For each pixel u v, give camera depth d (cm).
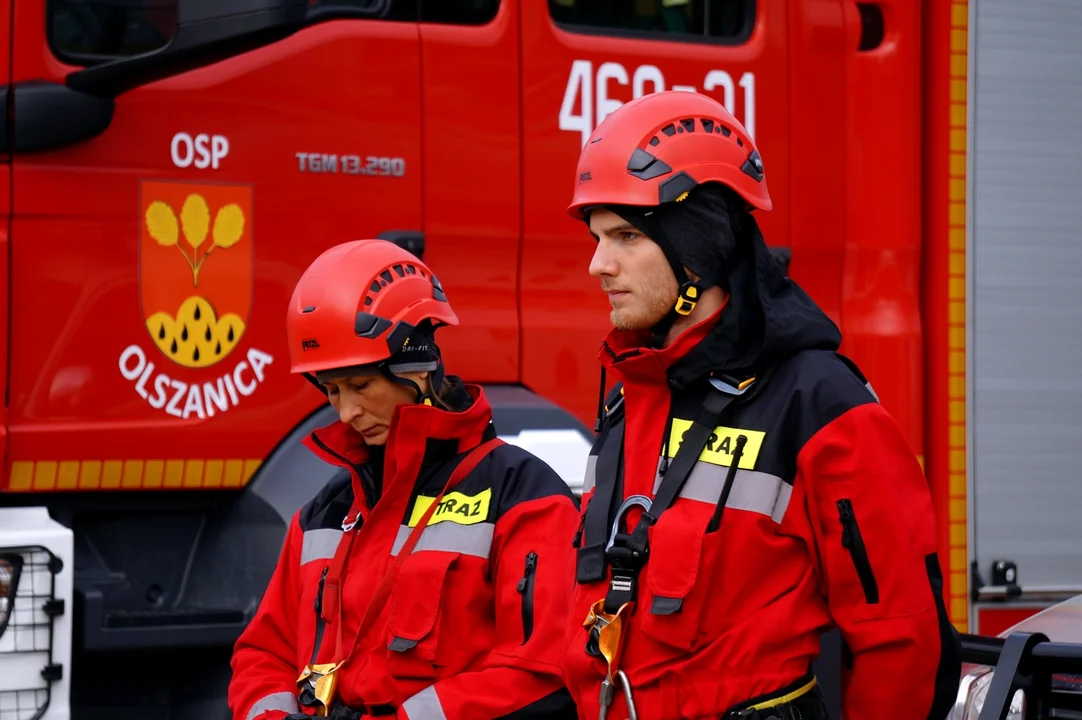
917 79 1223
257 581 989
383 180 1046
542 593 680
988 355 1245
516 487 713
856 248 1200
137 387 978
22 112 947
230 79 1006
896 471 582
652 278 604
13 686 859
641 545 589
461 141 1069
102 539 995
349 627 707
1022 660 650
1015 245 1255
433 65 1062
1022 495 1251
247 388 1007
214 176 1002
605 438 646
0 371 947
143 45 997
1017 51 1261
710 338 596
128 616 952
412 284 736
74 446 962
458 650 691
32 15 963
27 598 864
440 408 739
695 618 573
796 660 582
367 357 711
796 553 586
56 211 961
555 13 1105
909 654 566
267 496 998
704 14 1162
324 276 732
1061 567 1261
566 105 1100
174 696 1004
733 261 611
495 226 1077
